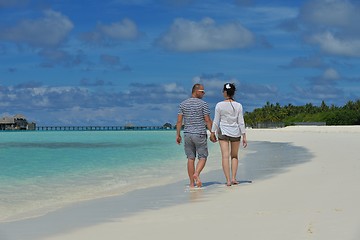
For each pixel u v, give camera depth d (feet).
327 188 28.73
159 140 180.75
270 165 49.80
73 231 20.22
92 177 44.60
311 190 28.27
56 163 62.59
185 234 18.31
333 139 114.62
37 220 23.44
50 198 31.68
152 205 26.63
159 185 36.96
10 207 28.14
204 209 23.98
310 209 22.06
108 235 18.93
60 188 36.88
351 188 28.22
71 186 38.06
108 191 34.58
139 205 26.86
